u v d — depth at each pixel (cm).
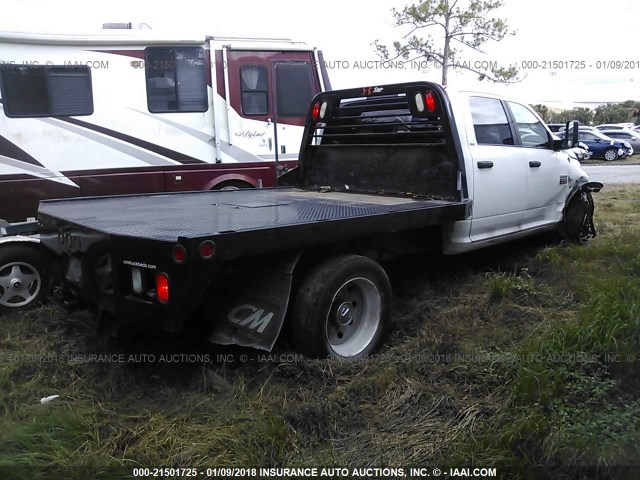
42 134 643
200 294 285
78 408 305
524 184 564
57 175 654
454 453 265
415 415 306
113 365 354
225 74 707
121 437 281
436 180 478
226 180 726
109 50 661
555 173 618
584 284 496
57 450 263
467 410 305
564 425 280
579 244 666
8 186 636
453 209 441
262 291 342
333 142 575
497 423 289
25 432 271
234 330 349
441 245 482
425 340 389
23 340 410
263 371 339
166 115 691
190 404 310
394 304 464
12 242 461
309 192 566
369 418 305
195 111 703
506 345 388
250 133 730
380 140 526
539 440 267
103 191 675
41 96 639
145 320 300
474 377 341
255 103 729
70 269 369
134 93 676
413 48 1628
